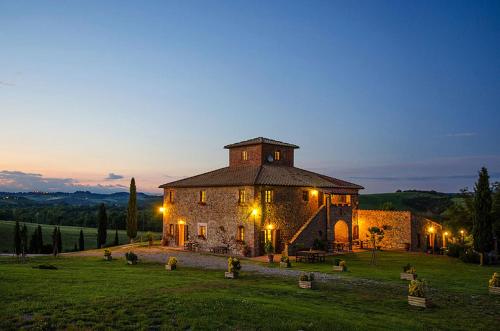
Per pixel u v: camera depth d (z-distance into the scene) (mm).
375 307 18172
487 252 35250
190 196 47062
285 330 13305
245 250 39438
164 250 44375
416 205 103562
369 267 31891
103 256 38188
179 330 12727
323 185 45656
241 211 41188
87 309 14289
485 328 15789
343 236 46219
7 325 12484
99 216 67562
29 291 16734
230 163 52406
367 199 108938
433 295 21328
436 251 44531
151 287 18859
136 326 12875
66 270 24938
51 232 96625
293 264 33188
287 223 42562
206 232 44594
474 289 23156
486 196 35500
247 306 15648
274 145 49969
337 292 21016
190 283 20797
